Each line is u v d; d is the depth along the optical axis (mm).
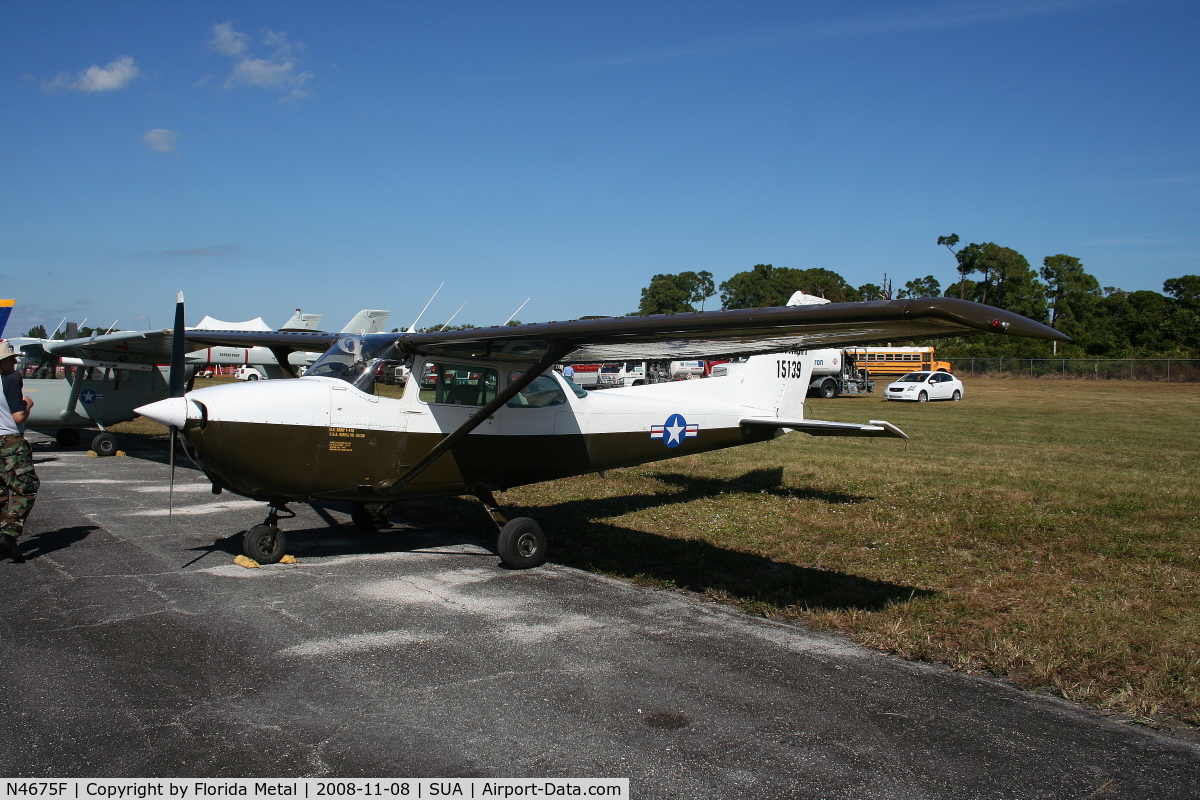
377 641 4418
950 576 5934
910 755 3197
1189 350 59562
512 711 3533
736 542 7031
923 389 29281
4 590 5270
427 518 8141
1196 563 6266
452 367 6711
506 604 5188
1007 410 24609
